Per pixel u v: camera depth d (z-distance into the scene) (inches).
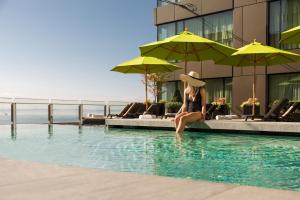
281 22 626.5
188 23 776.3
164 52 565.3
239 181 179.0
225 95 712.4
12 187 117.8
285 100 449.1
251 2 659.4
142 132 443.2
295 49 607.5
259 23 647.8
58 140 366.3
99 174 137.3
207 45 522.0
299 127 357.1
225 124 404.8
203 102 398.3
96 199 104.3
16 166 153.0
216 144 315.0
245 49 495.5
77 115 679.1
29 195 108.5
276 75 635.5
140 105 603.5
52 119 655.8
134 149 295.1
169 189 114.5
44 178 130.7
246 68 664.4
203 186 118.0
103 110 730.8
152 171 204.7
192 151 279.1
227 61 556.4
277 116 448.1
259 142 325.1
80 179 129.0
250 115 472.7
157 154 266.5
